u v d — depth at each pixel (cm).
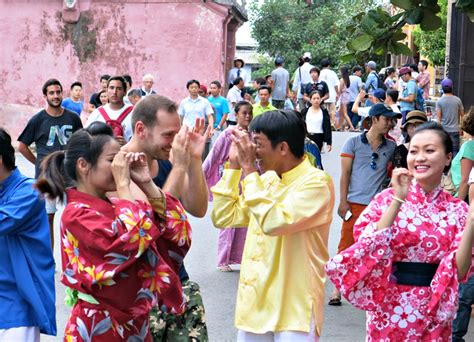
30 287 537
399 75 2234
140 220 438
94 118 998
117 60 2438
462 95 1448
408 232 474
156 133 501
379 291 475
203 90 1962
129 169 452
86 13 2433
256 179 494
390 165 841
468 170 775
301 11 3891
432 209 479
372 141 845
